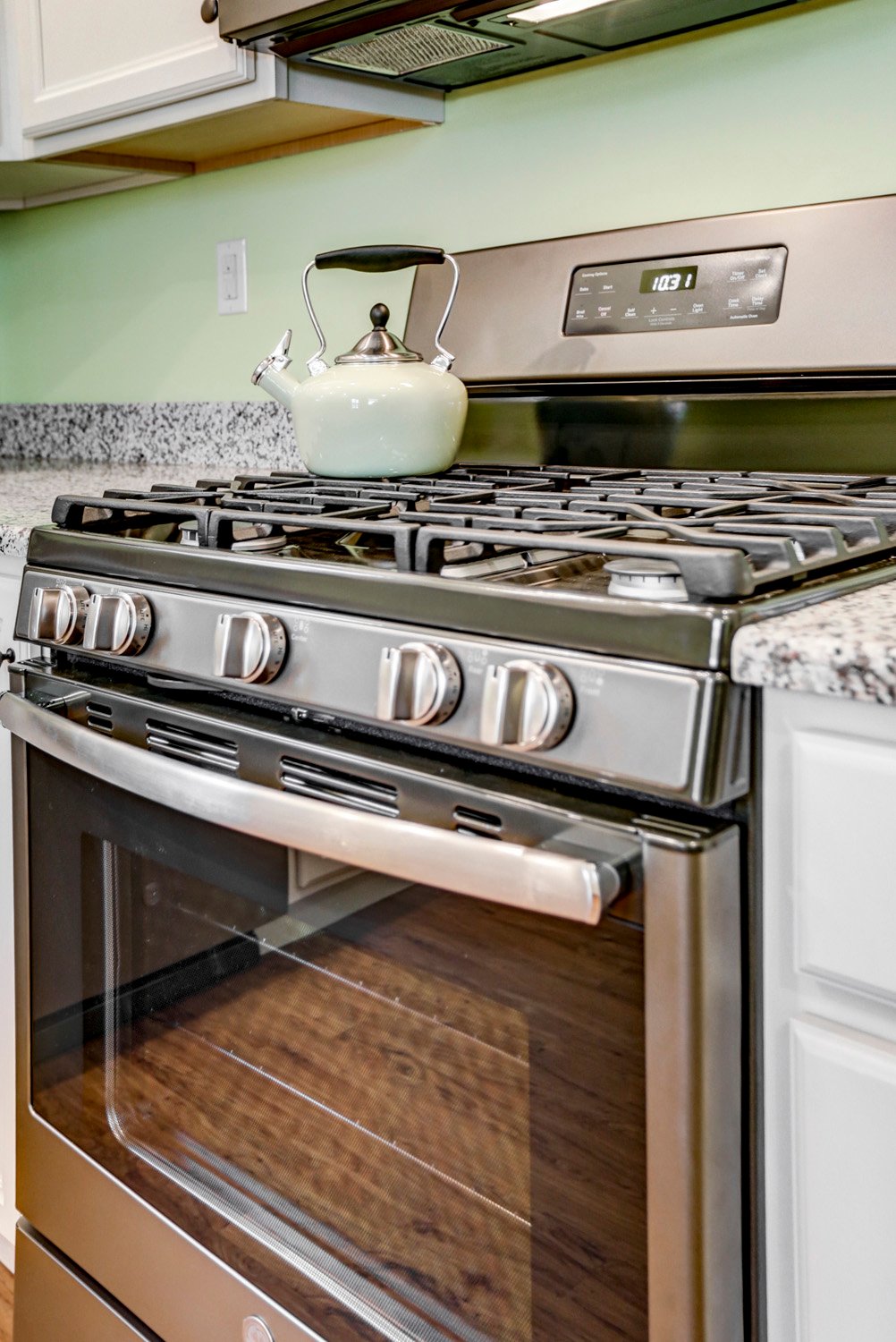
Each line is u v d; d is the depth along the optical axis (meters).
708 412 1.29
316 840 0.80
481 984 0.78
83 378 2.21
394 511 1.05
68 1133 1.15
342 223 1.70
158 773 0.91
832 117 1.20
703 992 0.67
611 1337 0.74
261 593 0.87
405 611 0.78
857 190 1.20
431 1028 0.81
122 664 1.03
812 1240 0.70
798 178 1.24
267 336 1.85
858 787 0.63
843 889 0.64
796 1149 0.69
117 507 1.02
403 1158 0.85
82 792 1.07
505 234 1.51
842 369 1.13
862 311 1.12
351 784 0.82
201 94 1.47
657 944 0.67
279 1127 0.93
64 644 1.03
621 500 0.96
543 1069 0.75
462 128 1.53
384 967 0.84
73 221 2.15
